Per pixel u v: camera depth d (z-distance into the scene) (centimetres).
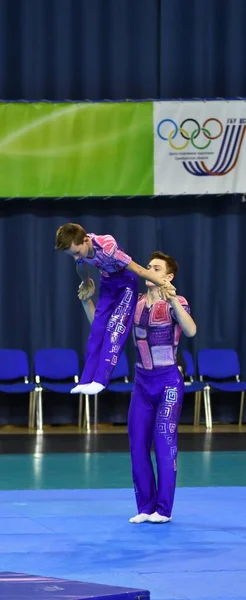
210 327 2197
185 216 2188
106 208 2173
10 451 1770
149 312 1116
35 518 1154
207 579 870
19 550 982
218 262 2198
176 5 2166
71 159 2098
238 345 2192
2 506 1231
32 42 2147
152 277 1061
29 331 2159
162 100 2105
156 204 2180
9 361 2080
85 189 2102
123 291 1074
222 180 2122
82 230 1029
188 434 2017
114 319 1072
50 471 1540
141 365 1130
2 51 2139
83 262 1070
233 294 2194
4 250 2155
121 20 2161
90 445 1852
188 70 2172
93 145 2102
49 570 898
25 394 2178
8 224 2156
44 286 2166
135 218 2177
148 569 905
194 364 2178
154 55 2172
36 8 2145
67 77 2153
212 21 2169
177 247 2186
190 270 2189
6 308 2159
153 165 2106
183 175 2114
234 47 2173
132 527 1098
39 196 2092
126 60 2166
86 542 1020
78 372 2103
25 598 618
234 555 962
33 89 2148
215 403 2203
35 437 1978
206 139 2116
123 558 948
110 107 2102
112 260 1039
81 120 2097
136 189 2105
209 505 1231
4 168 2089
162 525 1109
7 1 2142
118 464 1612
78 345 2177
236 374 2141
